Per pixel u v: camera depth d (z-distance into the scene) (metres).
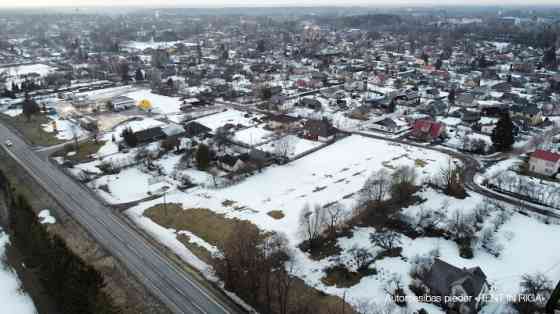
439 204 66.69
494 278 48.25
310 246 54.38
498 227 60.19
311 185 75.12
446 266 45.97
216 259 50.78
